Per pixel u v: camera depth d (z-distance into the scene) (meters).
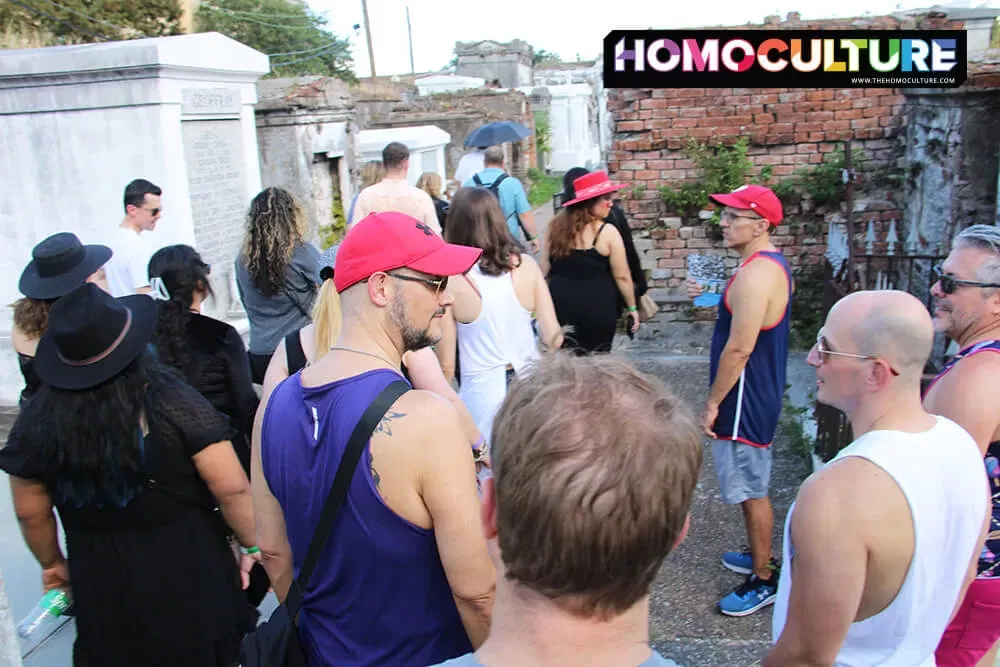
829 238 7.13
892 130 7.13
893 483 1.72
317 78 10.07
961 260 2.31
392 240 1.86
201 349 3.19
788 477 4.91
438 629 1.86
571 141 29.58
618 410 1.13
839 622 1.75
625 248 5.27
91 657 2.49
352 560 1.77
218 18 27.75
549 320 3.67
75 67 6.38
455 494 1.74
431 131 15.07
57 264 3.34
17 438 2.39
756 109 7.23
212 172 7.29
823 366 1.97
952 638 2.27
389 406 1.76
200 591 2.47
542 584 1.10
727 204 3.46
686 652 3.34
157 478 2.34
